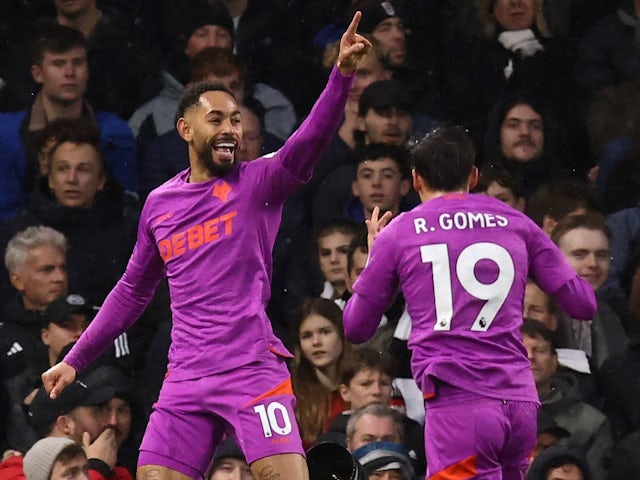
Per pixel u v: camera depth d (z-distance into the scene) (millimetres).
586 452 31953
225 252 20562
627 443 31531
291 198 37219
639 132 39688
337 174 37188
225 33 40438
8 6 40656
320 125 20375
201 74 38500
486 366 20875
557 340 33688
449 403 20922
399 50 40281
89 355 22141
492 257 21188
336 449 21359
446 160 21812
